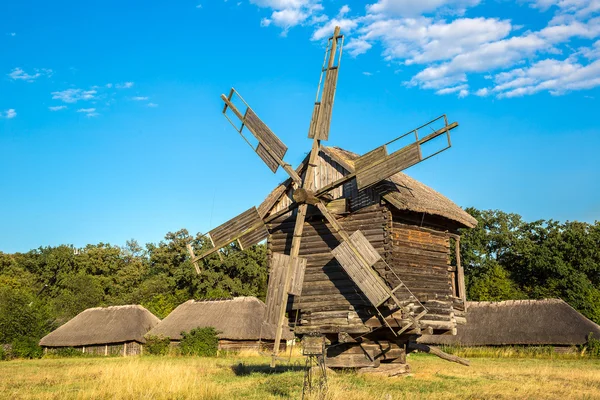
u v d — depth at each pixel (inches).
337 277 925.2
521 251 3006.9
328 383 711.7
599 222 3117.6
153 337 2110.0
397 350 963.3
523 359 1723.7
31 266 3826.3
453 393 738.2
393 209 919.0
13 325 2124.8
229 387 818.8
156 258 3548.2
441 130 829.8
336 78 944.9
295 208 963.3
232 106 1053.2
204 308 2237.9
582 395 725.3
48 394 759.1
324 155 964.0
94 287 3420.3
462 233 3157.0
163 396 721.0
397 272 901.2
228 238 1019.9
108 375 890.1
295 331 930.7
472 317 2065.7
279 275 924.6
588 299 2588.6
